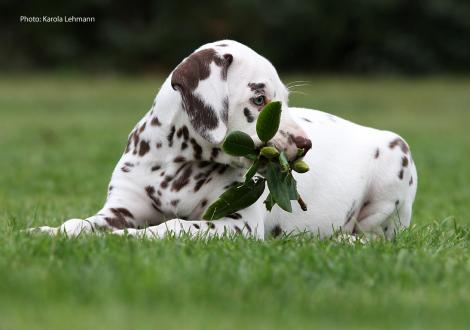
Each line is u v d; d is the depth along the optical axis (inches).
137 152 386.3
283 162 341.4
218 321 245.1
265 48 2573.8
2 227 398.0
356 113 1612.9
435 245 383.9
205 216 365.1
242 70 363.9
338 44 2628.0
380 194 452.4
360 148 450.6
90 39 2532.0
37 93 1907.0
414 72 2645.2
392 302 272.5
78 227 363.6
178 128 372.8
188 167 378.0
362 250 342.3
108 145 986.7
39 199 586.6
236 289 275.7
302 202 359.3
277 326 244.1
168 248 322.0
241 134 344.5
